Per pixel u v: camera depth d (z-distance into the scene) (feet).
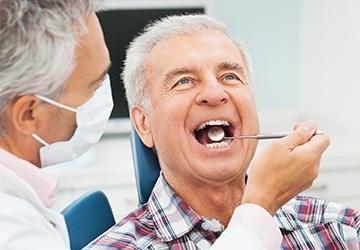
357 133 9.43
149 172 5.02
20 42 2.89
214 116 4.36
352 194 8.85
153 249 4.37
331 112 10.03
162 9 9.61
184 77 4.41
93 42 3.07
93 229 4.74
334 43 9.77
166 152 4.48
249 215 3.47
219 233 4.45
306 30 10.43
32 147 3.20
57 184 3.20
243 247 3.33
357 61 9.23
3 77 2.91
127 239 4.36
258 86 10.55
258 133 4.53
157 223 4.50
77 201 4.73
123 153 9.14
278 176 3.63
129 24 9.52
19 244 2.86
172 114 4.37
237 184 4.58
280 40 10.47
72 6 2.98
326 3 9.85
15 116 3.03
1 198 2.95
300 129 3.74
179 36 4.52
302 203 4.83
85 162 8.66
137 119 4.80
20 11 2.87
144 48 4.58
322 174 8.74
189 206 4.59
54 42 2.93
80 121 3.26
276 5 10.34
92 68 3.10
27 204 3.02
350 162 8.75
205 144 4.47
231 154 4.40
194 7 9.70
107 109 3.56
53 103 3.07
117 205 8.43
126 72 4.73
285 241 4.57
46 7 2.92
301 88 10.70
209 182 4.45
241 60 4.58
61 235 3.26
